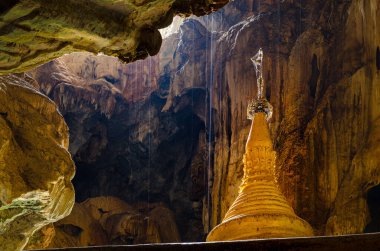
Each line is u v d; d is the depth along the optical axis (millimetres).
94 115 23156
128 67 23938
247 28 20438
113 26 5066
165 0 5109
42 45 4965
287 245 5043
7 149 6309
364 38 18359
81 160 23500
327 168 18062
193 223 23094
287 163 18500
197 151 23297
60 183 6641
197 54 22484
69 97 22359
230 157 19969
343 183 17703
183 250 5227
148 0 5016
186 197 23500
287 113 19125
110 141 23828
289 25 20266
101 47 5289
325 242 4984
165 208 23516
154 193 23953
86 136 23125
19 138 6590
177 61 23078
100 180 23844
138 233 22516
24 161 6438
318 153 18328
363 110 17984
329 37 19422
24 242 6656
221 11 22312
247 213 11422
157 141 23750
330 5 19797
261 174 11945
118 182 24000
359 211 17188
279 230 10992
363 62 18266
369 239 4945
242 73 20109
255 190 11719
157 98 23875
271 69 19781
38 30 4773
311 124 18562
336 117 18328
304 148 18500
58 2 4656
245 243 5129
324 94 18812
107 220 22891
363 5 18312
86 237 21734
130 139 23906
